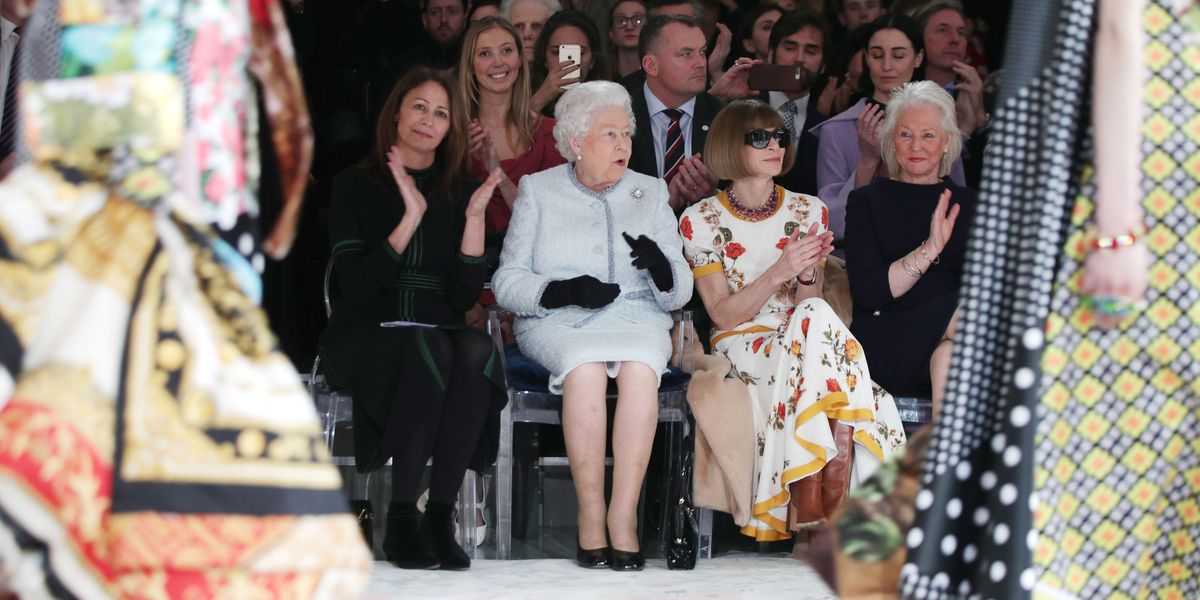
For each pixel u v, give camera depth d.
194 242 7.20
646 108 20.77
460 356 15.59
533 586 14.30
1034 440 7.64
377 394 15.65
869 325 17.44
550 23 21.69
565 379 16.05
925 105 17.97
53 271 6.93
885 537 8.05
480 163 19.52
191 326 7.02
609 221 17.22
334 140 20.31
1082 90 8.02
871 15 25.70
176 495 6.82
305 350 20.34
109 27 7.29
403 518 15.34
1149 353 7.99
